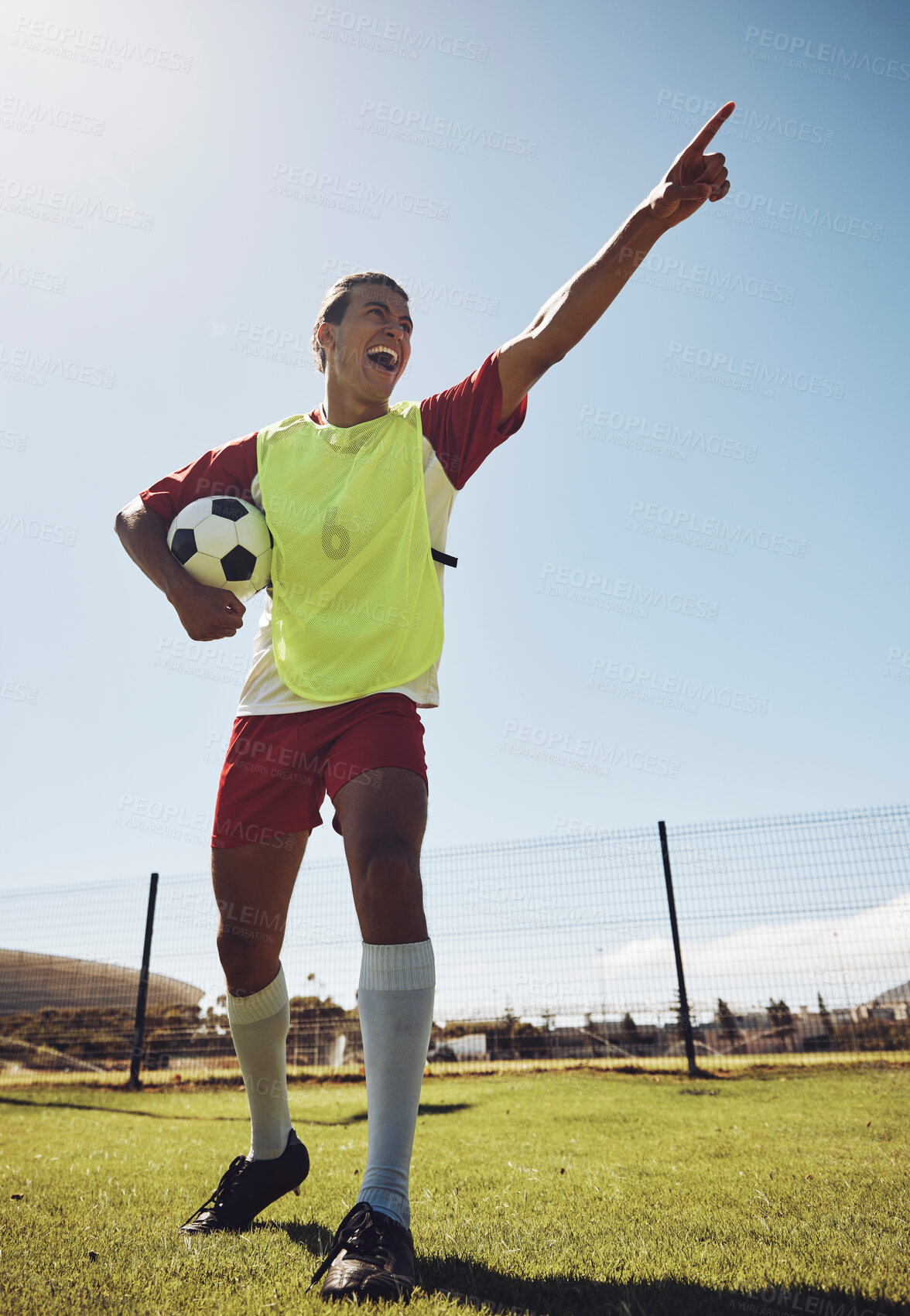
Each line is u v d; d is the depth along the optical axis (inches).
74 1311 47.6
